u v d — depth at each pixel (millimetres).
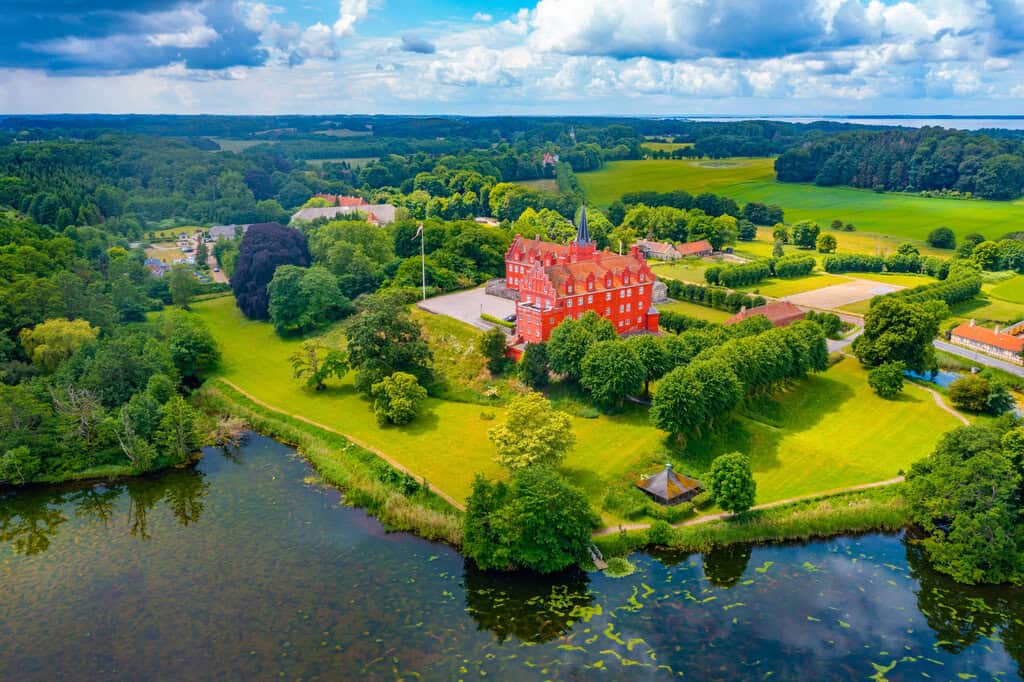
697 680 61812
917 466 86875
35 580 75938
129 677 61469
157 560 79250
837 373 132500
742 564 78688
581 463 98062
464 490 91938
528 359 120000
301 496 93625
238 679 60969
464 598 72625
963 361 145750
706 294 182625
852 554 80812
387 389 112625
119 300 152625
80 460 100812
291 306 159250
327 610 70375
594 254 159125
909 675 62875
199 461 104312
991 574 75875
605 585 74938
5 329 123312
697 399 98250
